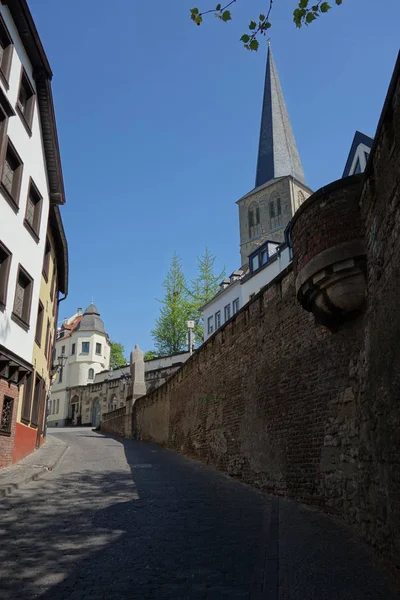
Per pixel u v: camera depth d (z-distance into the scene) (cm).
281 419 1162
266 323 1317
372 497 677
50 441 2714
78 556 642
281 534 745
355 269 771
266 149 7600
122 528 802
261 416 1299
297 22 600
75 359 6400
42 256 1781
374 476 668
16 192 1531
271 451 1206
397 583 520
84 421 5706
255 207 7512
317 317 888
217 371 1775
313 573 556
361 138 1573
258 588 521
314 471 967
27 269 1619
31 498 1062
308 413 1018
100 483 1309
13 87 1510
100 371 6462
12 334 1485
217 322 4172
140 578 557
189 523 845
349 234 786
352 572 558
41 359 2077
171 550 672
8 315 1453
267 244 3469
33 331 1684
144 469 1659
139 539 731
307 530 763
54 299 2511
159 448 2586
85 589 522
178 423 2358
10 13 1501
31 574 570
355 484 771
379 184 657
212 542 716
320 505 927
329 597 482
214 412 1773
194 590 518
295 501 1040
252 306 1438
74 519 865
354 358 816
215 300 4231
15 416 1577
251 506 1017
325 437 927
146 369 4841
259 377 1340
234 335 1605
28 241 1630
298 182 7256
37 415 2056
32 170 1675
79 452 2231
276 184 7219
